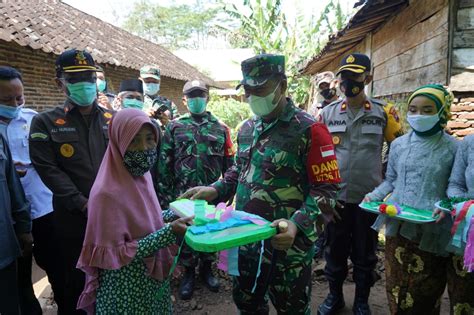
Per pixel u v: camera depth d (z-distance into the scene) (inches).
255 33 479.5
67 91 87.3
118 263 60.7
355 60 99.6
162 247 61.9
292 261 68.3
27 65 247.3
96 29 462.9
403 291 84.2
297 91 549.0
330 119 108.8
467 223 67.7
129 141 62.6
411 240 80.7
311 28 489.7
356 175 102.3
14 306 85.3
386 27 204.1
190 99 124.6
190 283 123.0
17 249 85.3
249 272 71.6
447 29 126.0
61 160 87.7
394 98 190.7
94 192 63.3
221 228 56.7
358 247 104.0
